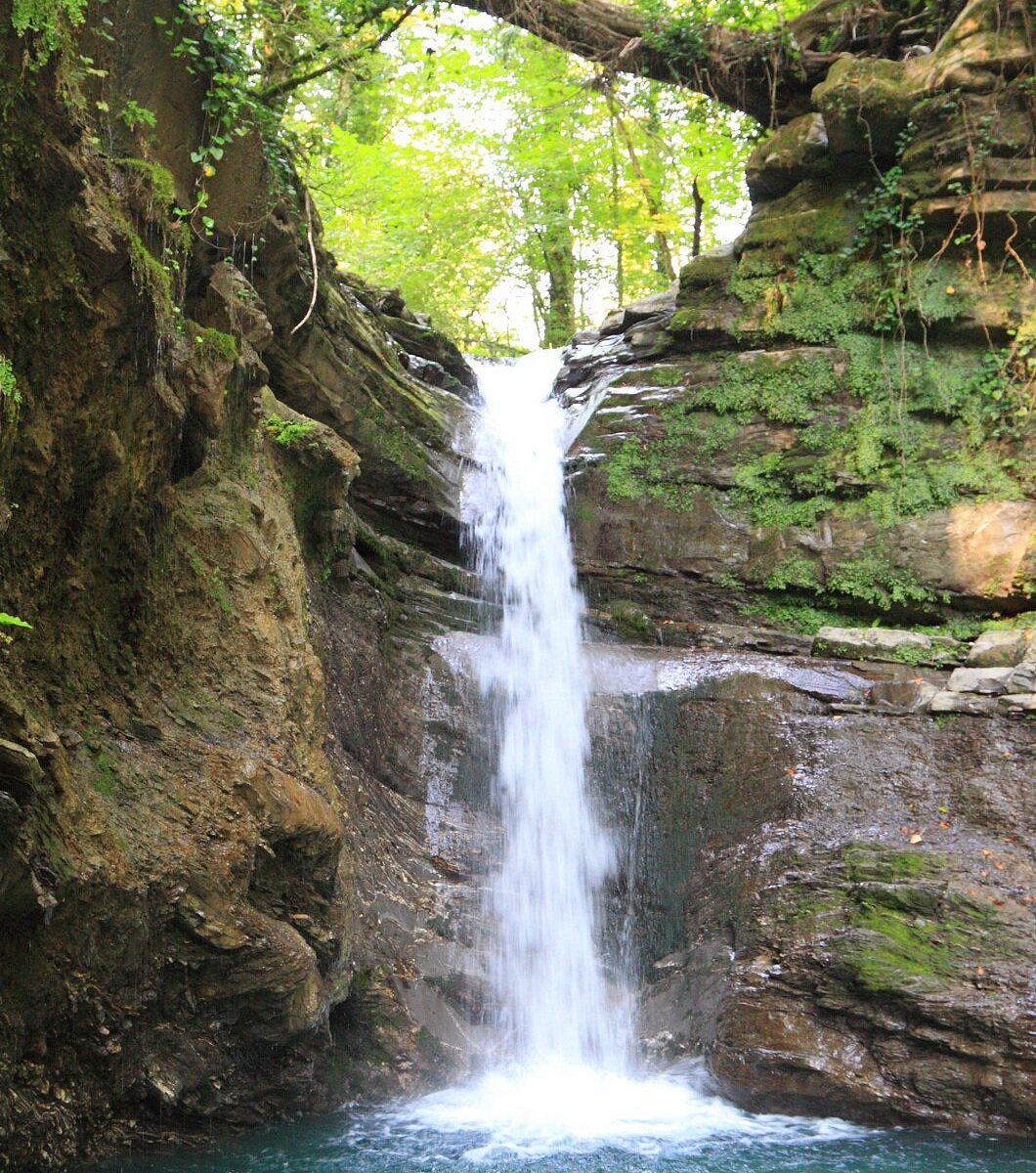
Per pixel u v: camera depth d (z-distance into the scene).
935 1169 7.01
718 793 10.56
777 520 13.21
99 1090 6.29
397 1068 8.06
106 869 5.88
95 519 6.61
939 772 10.20
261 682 7.71
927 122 12.96
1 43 5.53
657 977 9.65
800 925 8.89
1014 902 8.70
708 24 14.31
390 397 13.06
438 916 9.25
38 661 6.20
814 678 11.33
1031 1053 7.77
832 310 13.51
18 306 5.79
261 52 10.75
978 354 12.88
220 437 8.30
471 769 10.88
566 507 14.01
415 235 21.91
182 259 7.66
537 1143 7.29
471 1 14.23
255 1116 7.25
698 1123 7.85
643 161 21.53
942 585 12.37
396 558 12.40
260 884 7.09
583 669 11.77
